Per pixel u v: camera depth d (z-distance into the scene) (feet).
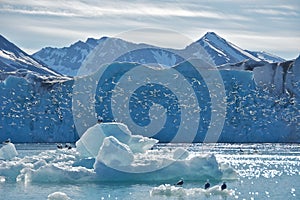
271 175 377.50
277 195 286.05
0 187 303.07
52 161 361.10
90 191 290.97
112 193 284.20
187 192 280.51
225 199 271.08
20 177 326.03
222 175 338.34
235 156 604.90
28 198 273.13
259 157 586.04
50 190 293.64
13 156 418.10
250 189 303.89
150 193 278.67
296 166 459.73
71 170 319.88
